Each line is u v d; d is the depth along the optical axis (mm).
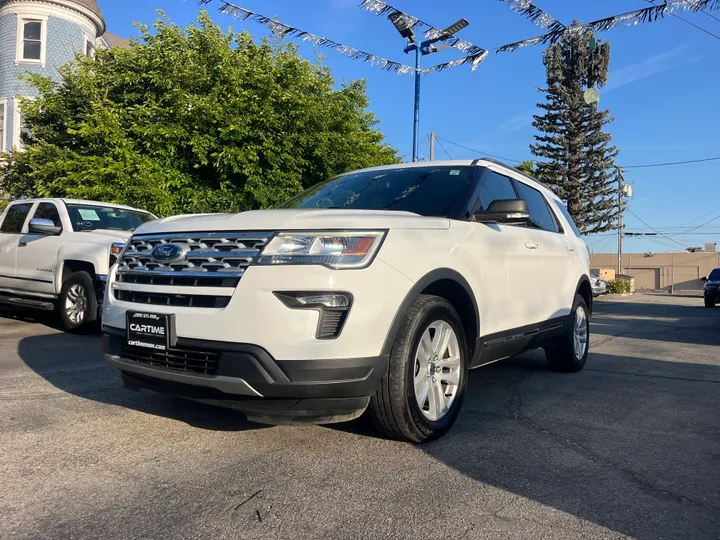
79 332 7645
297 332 3021
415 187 4504
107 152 11859
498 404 4656
